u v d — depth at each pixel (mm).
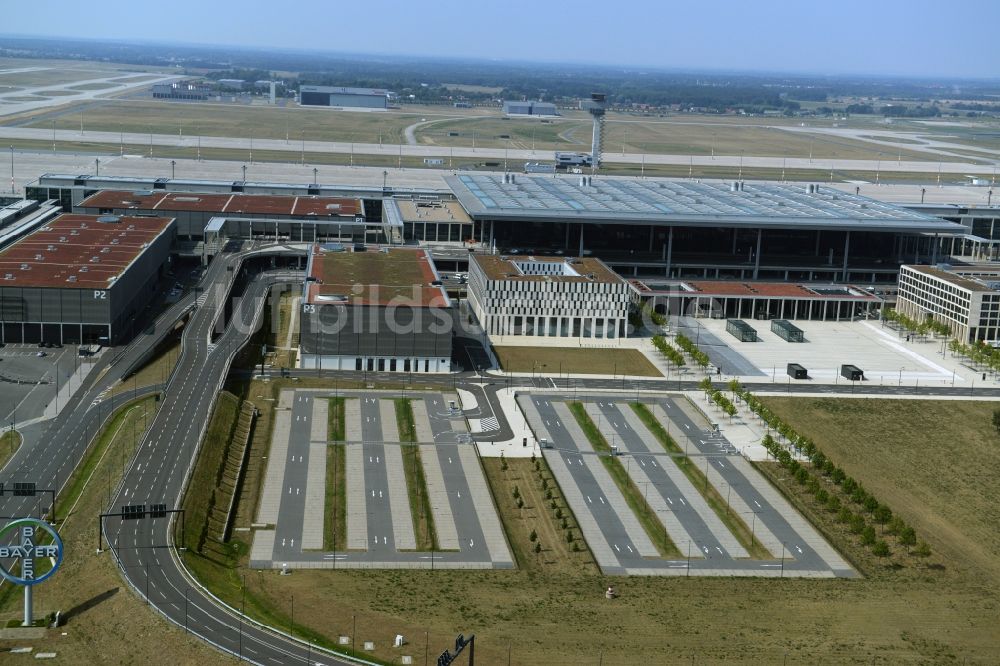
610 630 148875
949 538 186375
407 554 171000
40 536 164625
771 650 145375
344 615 149125
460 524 182625
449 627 147250
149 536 164750
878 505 189875
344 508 186125
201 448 199000
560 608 155125
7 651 135375
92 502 175250
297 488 193125
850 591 165375
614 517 188250
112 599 146125
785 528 186750
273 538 173875
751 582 167250
